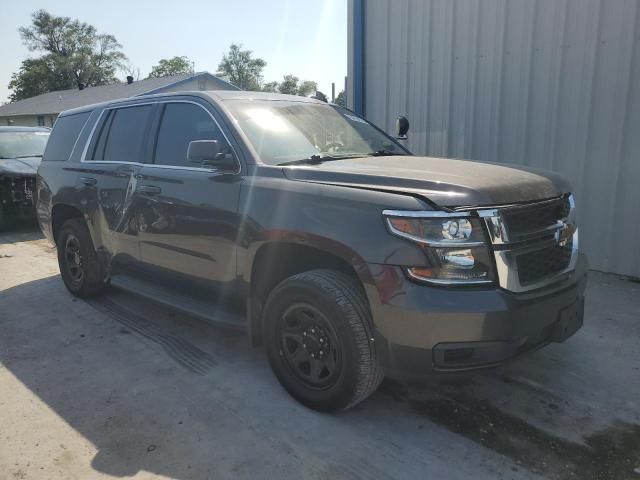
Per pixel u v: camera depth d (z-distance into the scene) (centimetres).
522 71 620
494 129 659
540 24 596
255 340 346
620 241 568
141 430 300
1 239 866
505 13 624
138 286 442
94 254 502
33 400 335
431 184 275
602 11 546
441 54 700
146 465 270
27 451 283
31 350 411
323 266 325
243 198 332
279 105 404
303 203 301
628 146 548
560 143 600
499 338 258
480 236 262
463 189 268
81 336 436
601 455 274
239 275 339
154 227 401
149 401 331
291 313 313
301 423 305
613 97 551
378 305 267
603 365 371
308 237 294
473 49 663
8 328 457
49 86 6806
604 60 552
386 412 316
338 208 286
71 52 6956
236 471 264
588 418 308
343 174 303
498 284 263
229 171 348
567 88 585
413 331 259
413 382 351
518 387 343
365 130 443
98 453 280
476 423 304
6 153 979
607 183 569
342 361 288
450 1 678
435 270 258
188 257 376
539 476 259
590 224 589
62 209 534
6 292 561
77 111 545
